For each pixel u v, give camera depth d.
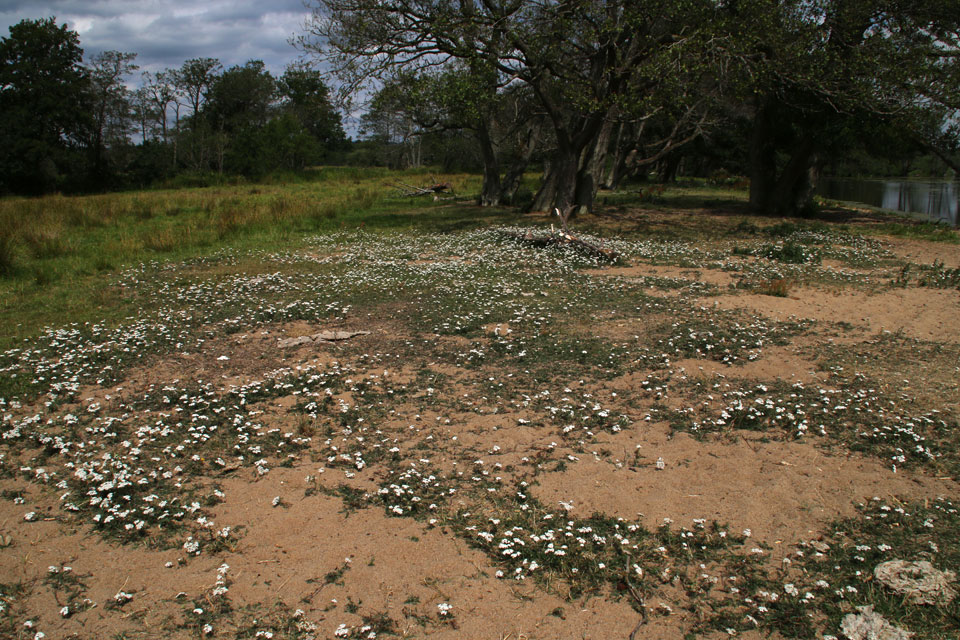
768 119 20.91
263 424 5.45
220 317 8.75
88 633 3.16
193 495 4.40
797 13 17.52
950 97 16.73
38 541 3.90
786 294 9.69
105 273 12.08
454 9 16.88
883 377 6.32
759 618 3.25
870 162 50.72
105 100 47.81
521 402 5.82
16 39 44.16
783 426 5.29
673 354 7.03
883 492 4.32
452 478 4.57
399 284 10.56
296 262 13.04
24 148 42.16
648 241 15.41
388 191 34.16
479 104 17.33
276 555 3.77
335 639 3.12
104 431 5.31
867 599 3.34
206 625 3.20
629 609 3.33
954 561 3.61
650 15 16.16
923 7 16.97
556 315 8.59
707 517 4.10
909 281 10.68
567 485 4.46
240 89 63.47
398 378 6.44
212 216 21.09
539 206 21.80
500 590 3.48
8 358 7.05
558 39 16.97
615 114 18.33
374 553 3.78
